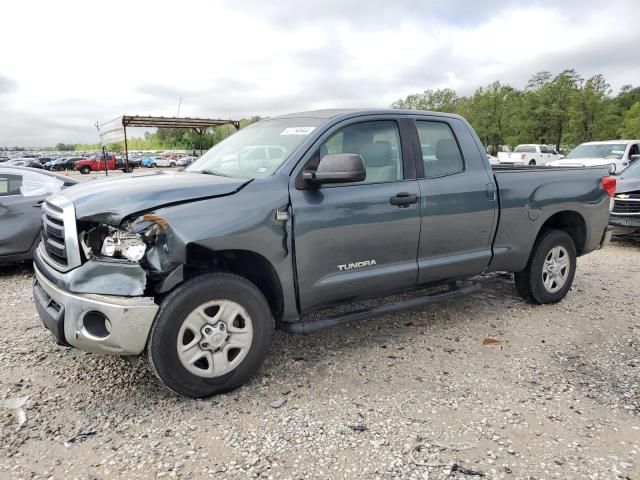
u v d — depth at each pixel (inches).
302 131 147.8
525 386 135.0
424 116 168.1
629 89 2891.2
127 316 112.6
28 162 2014.0
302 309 140.6
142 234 114.4
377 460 102.9
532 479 97.2
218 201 124.1
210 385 125.0
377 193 148.6
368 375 141.1
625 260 293.0
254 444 108.1
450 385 135.3
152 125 836.0
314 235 136.7
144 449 106.0
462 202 166.9
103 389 131.6
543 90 1925.4
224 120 824.9
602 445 108.4
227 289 124.2
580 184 202.1
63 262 122.6
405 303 163.2
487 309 197.9
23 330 173.8
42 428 113.7
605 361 151.0
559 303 206.1
